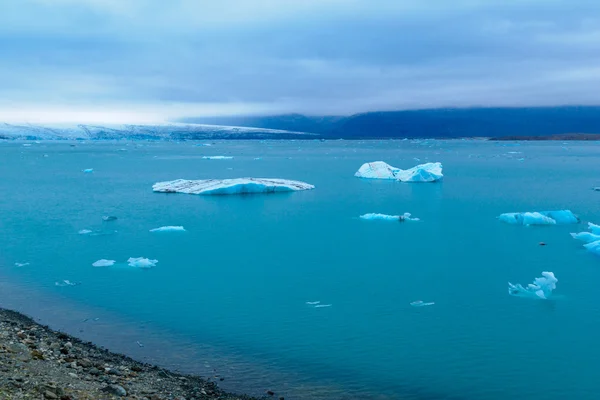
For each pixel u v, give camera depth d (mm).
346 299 20578
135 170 87250
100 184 62969
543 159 119938
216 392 12211
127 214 40594
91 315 18281
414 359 15141
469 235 33000
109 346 15336
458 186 60875
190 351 15281
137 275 23766
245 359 14820
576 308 19641
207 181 57219
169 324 17594
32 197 50625
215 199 48812
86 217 39219
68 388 10062
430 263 26219
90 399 9703
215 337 16500
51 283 22328
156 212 41625
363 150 182125
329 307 19625
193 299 20406
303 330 17297
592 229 32906
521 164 101375
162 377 12688
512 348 16000
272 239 31766
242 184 52688
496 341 16531
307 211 42375
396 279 23375
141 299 20281
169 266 25359
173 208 43656
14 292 20891
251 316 18531
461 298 20797
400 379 13875
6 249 28734
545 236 32656
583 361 15141
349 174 78312
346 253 28219
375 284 22609
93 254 27750
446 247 29719
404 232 33969
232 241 31141
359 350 15719
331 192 54562
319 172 82688
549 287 21250
